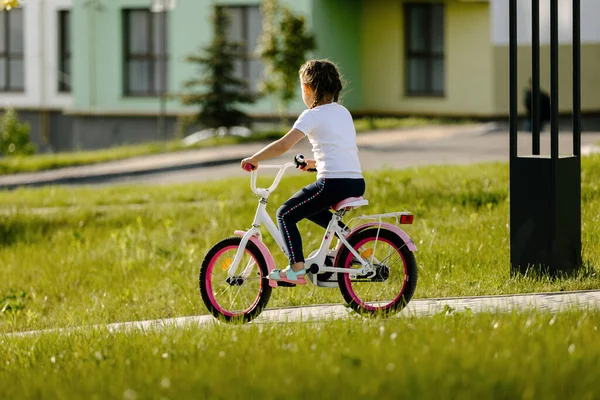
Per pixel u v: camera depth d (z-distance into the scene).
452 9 45.03
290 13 42.28
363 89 47.19
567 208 13.19
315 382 7.61
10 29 52.09
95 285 17.48
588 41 44.16
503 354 8.14
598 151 27.88
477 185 21.83
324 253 11.19
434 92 45.97
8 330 14.99
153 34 47.81
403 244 11.04
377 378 7.56
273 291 14.24
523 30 43.31
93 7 48.53
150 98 47.78
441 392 7.10
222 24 42.00
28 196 27.66
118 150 41.03
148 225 22.28
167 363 9.12
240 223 21.20
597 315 10.09
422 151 34.38
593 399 7.02
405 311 11.55
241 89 44.97
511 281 13.23
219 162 35.88
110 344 10.81
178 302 15.22
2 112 52.22
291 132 10.94
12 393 8.67
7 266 19.27
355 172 10.90
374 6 46.59
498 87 44.25
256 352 9.14
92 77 48.81
